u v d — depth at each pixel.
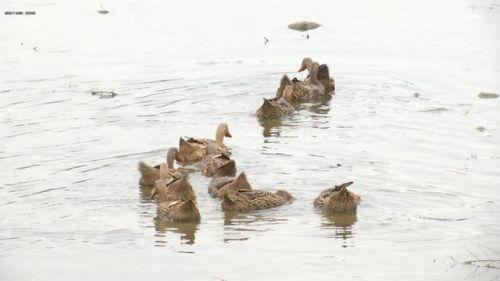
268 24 36.97
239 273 15.36
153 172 19.98
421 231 17.27
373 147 22.53
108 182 20.27
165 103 26.75
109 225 17.84
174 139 23.41
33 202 18.97
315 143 22.97
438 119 24.84
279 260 15.93
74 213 18.44
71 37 35.03
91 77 29.48
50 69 30.50
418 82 28.70
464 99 26.72
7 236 17.16
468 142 22.81
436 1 41.34
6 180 20.25
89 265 15.77
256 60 31.66
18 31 36.12
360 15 38.66
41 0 42.38
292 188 19.78
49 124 24.59
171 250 16.47
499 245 16.42
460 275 15.16
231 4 41.16
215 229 17.62
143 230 17.58
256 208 18.70
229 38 34.69
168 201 18.67
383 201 18.92
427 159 21.55
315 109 26.44
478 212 18.17
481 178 20.16
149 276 15.27
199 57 32.00
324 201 18.59
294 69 30.55
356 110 26.09
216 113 25.94
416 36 34.62
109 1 41.91
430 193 19.28
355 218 18.05
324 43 33.94
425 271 15.37
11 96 27.38
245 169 20.98
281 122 25.11
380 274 15.27
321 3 41.28
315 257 16.05
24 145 22.77
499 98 26.72
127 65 31.00
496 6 39.72
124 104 26.56
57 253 16.34
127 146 22.73
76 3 41.53
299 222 17.94
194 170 21.62
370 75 29.70
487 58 31.14
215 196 19.67
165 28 36.44
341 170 20.81
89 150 22.39
